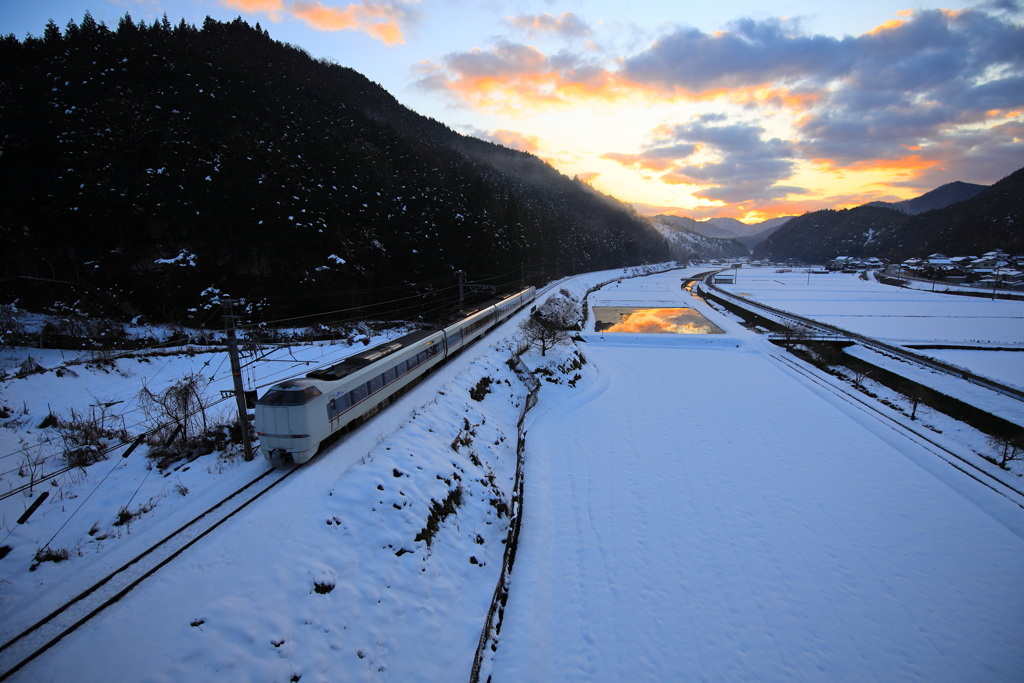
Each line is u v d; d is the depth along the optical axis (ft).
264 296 164.66
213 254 163.02
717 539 65.51
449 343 105.19
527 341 146.30
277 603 37.37
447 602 47.06
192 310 152.76
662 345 186.91
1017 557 62.75
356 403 63.93
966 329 214.48
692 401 120.78
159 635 32.35
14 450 55.98
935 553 63.26
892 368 153.17
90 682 28.76
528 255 293.02
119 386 95.91
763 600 54.85
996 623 52.13
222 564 38.78
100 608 33.94
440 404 82.12
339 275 183.93
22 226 147.54
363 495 50.65
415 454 62.39
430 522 53.31
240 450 58.95
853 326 223.51
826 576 58.75
